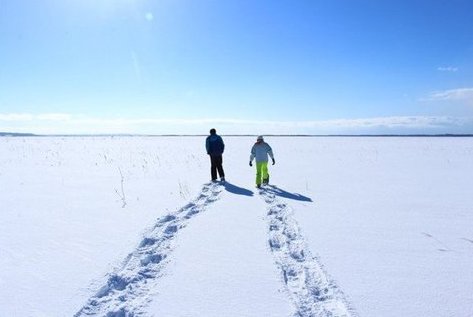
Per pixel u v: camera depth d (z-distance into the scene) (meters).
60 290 4.58
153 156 26.94
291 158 25.55
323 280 4.86
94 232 7.01
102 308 4.19
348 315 3.93
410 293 4.43
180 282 4.81
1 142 55.62
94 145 47.56
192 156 26.69
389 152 32.25
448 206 9.33
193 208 9.08
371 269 5.17
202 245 6.25
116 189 11.90
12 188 12.23
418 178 14.70
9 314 4.01
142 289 4.64
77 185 12.88
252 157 12.45
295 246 6.21
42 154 29.06
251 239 6.56
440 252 5.88
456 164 20.64
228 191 11.53
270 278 4.92
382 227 7.33
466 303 4.19
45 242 6.42
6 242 6.43
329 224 7.54
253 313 4.00
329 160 23.70
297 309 4.09
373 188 12.17
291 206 9.25
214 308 4.12
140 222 7.72
